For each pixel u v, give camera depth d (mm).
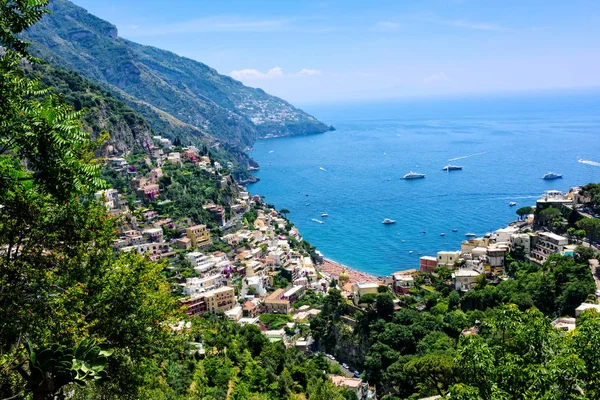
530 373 37531
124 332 42562
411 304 150000
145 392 46469
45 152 30156
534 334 42625
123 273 43688
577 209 173000
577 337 40875
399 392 118562
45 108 30250
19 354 30344
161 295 47344
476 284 150375
